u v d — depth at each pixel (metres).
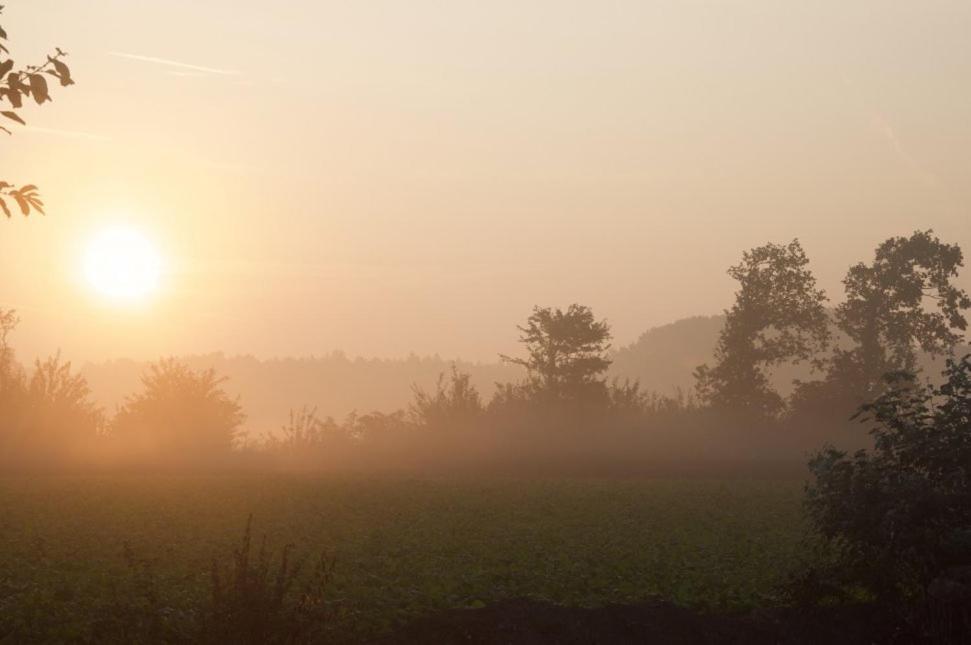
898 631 14.72
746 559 21.19
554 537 23.92
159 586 15.72
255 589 11.91
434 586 16.58
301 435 63.94
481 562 19.55
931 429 14.87
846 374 74.50
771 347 77.25
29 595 14.53
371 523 26.06
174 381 57.56
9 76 8.41
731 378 76.06
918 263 73.75
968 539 13.46
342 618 13.69
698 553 21.97
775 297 76.56
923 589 14.44
